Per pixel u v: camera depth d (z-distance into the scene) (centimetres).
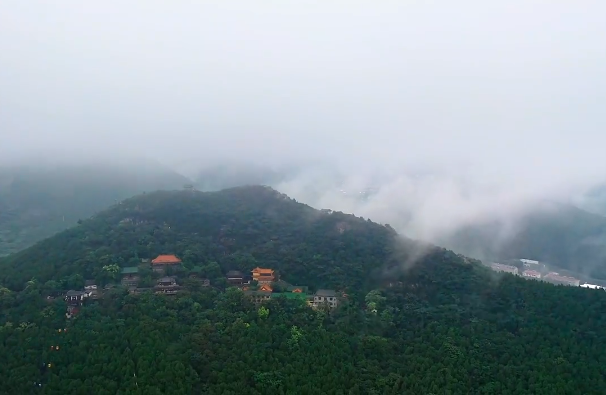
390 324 15288
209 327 13562
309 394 11744
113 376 11475
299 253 19888
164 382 11375
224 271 18525
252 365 12400
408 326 15362
